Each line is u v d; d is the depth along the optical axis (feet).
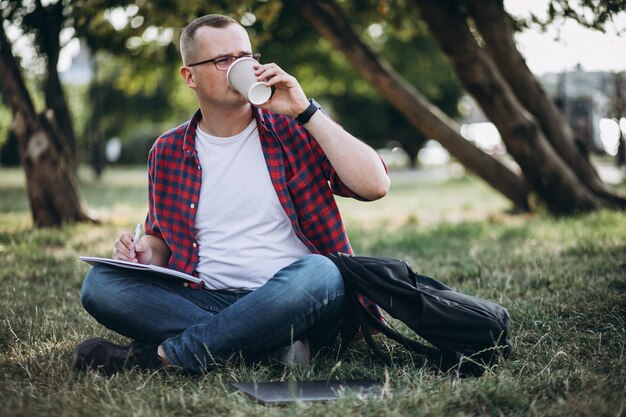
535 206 30.58
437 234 24.40
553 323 11.47
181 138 10.50
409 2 30.83
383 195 10.12
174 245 10.28
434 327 9.30
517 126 28.37
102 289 9.58
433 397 8.05
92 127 76.84
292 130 10.39
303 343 9.84
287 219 10.24
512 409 7.91
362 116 94.07
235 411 7.71
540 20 24.26
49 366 9.58
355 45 29.91
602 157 94.27
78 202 28.94
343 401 7.84
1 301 14.23
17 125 28.19
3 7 27.48
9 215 35.22
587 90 66.08
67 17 28.68
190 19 28.50
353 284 9.54
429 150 149.59
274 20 35.24
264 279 10.12
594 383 8.59
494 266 17.13
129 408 7.89
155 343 9.69
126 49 34.94
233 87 9.59
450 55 27.58
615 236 21.09
